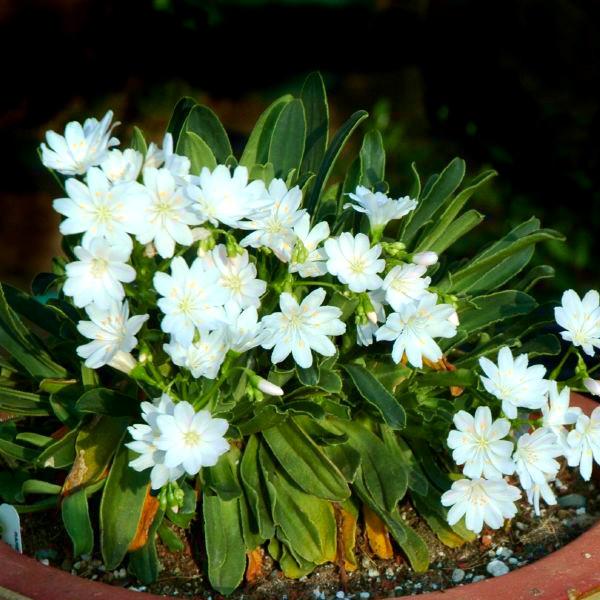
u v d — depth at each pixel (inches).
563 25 68.9
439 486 32.8
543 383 30.3
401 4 75.5
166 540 31.6
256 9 74.2
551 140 68.1
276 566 32.1
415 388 32.9
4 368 34.2
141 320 28.5
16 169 70.1
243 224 29.5
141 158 29.5
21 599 28.8
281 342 29.7
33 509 32.0
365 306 30.4
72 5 65.0
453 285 34.5
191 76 75.2
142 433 28.7
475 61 73.7
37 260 68.7
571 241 64.5
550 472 30.4
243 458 31.9
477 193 68.1
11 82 67.6
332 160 33.0
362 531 33.0
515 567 32.2
